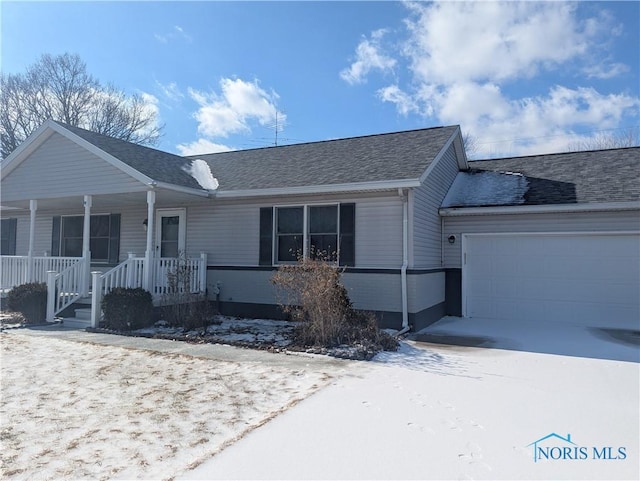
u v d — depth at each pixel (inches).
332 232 417.4
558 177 483.5
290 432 161.0
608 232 414.6
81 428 165.0
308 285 331.6
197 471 132.2
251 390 211.0
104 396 202.1
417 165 393.4
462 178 546.0
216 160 569.6
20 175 482.6
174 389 212.7
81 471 132.0
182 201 478.6
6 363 264.8
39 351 297.6
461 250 472.7
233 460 139.3
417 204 400.5
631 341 338.0
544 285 442.3
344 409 185.0
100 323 396.8
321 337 312.8
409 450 146.8
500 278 460.4
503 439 156.3
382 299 392.2
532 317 446.0
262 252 447.5
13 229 626.2
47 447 148.7
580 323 424.5
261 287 445.4
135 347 309.4
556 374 243.0
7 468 133.8
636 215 405.4
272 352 294.8
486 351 303.1
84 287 439.8
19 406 189.2
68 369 250.4
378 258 396.2
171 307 399.9
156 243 506.9
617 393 209.2
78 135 440.8
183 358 277.0
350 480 127.1
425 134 491.5
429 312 421.1
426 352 299.3
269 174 468.8
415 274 384.2
